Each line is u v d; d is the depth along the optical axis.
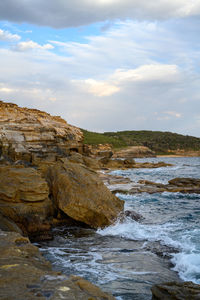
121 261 7.60
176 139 171.62
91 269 6.97
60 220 11.66
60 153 33.50
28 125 29.89
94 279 6.36
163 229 11.10
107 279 6.37
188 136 178.88
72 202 11.32
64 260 7.63
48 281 4.24
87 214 11.31
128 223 11.93
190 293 4.60
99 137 133.38
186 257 7.75
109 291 5.76
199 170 46.12
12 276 4.36
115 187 22.47
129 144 144.25
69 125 42.91
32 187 10.23
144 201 17.64
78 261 7.56
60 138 33.88
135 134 191.25
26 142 28.44
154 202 17.33
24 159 27.48
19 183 10.37
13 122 28.97
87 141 117.06
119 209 12.42
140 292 5.74
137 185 23.44
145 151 111.56
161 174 38.44
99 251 8.49
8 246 5.96
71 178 12.38
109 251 8.48
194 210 15.09
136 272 6.82
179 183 23.53
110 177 28.22
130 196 19.14
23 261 5.18
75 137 38.69
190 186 22.64
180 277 6.57
